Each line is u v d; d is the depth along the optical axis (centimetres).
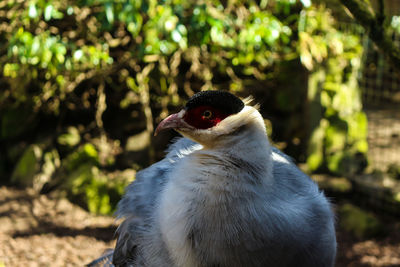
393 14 909
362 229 794
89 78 980
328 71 948
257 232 316
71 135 1012
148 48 748
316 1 830
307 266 343
